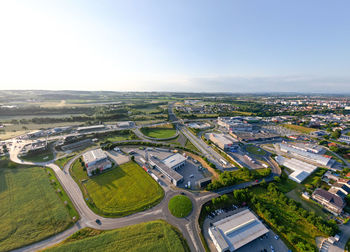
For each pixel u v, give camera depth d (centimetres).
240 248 5281
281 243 5488
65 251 4844
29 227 5622
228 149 12738
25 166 9562
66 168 9469
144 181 8375
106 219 6088
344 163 10750
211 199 7250
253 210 6862
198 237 5522
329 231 5569
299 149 12456
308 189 8050
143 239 5288
